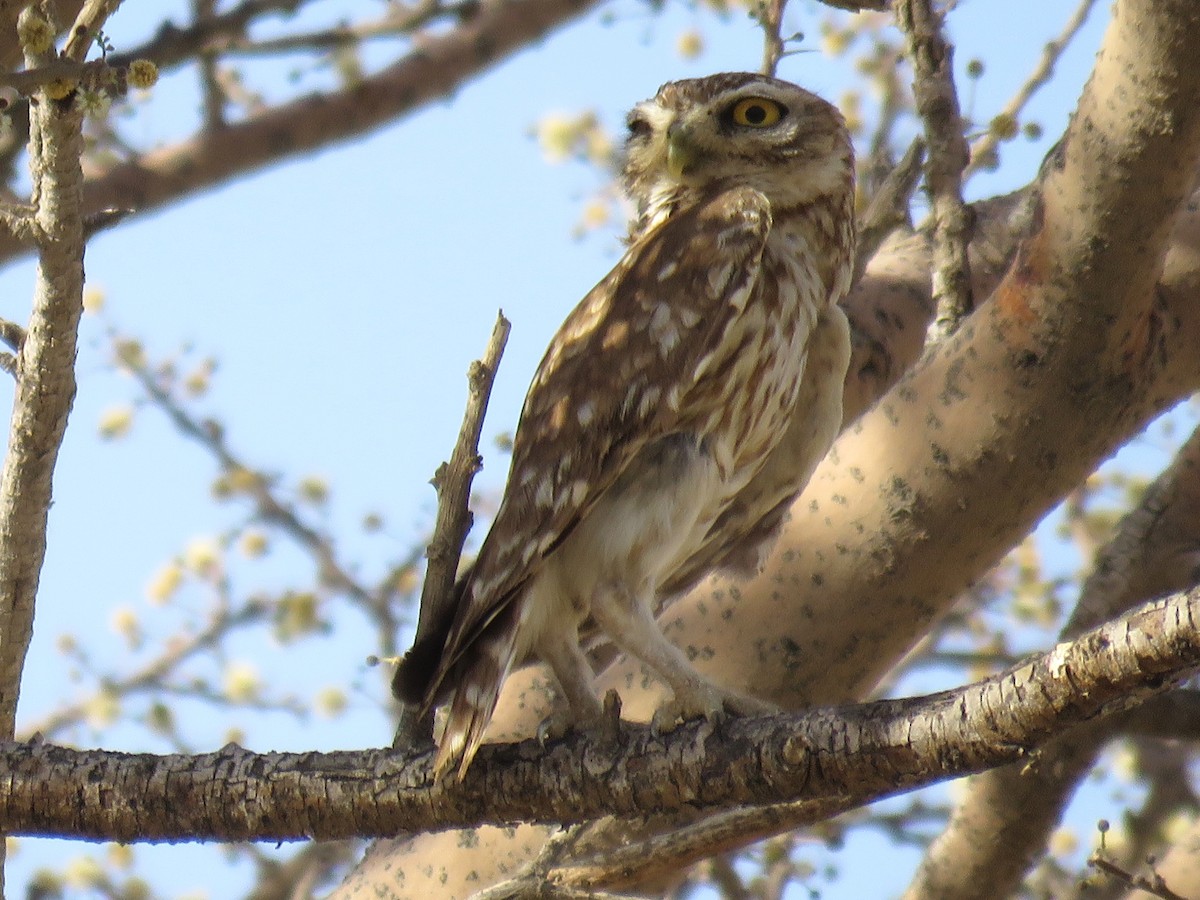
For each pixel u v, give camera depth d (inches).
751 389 386.0
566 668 354.6
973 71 525.0
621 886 315.0
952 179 460.4
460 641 333.7
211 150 515.8
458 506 325.4
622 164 483.8
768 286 394.9
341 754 314.3
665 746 297.4
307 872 580.1
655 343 381.4
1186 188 376.5
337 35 387.2
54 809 310.5
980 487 398.3
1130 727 456.1
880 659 406.9
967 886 474.3
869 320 503.5
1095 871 486.9
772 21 489.4
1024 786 461.7
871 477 404.8
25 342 291.1
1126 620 235.5
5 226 278.5
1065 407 394.6
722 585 410.9
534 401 389.1
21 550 304.0
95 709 616.4
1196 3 357.1
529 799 306.0
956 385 401.7
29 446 296.5
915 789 274.4
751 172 436.1
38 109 269.7
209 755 314.0
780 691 401.7
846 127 449.4
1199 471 471.5
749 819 313.7
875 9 508.1
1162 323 404.5
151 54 374.3
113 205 503.2
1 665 312.3
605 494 372.2
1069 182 385.7
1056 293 390.9
